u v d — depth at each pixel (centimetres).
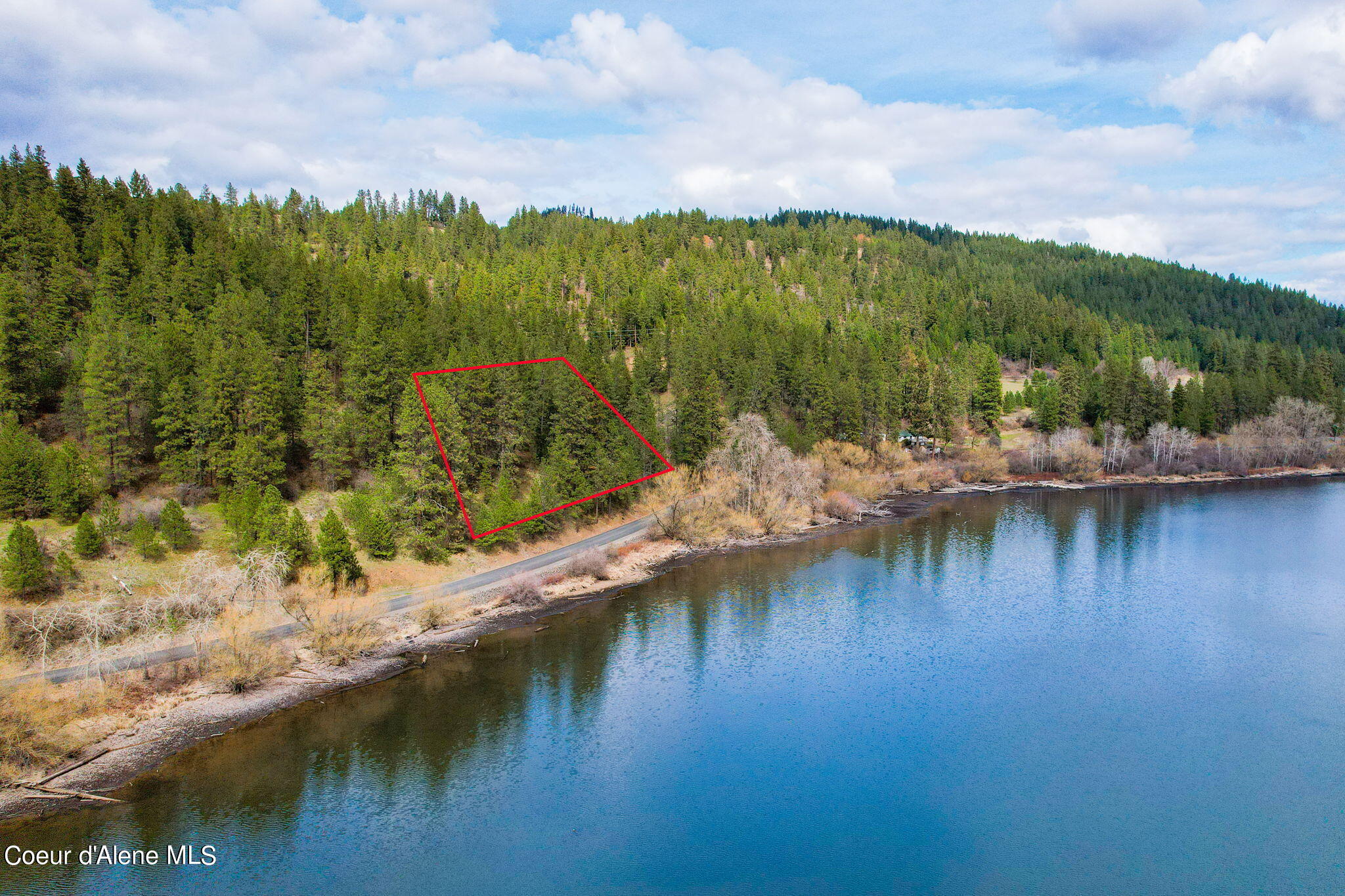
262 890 2958
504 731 4262
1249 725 4416
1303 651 5491
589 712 4494
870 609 6384
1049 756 4072
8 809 3469
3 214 10319
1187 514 10594
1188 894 3072
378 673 5038
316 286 10881
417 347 9925
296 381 8975
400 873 3073
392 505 7412
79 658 4609
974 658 5347
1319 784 3844
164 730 4203
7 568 5391
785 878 3102
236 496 7344
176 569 6300
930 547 8631
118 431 7419
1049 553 8350
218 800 3572
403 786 3700
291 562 6184
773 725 4369
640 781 3784
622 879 3077
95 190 13425
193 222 13862
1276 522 10006
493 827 3400
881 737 4241
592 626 5969
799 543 8894
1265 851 3347
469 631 5819
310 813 3472
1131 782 3841
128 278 10231
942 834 3409
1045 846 3350
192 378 8075
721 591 6912
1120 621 6088
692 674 5056
